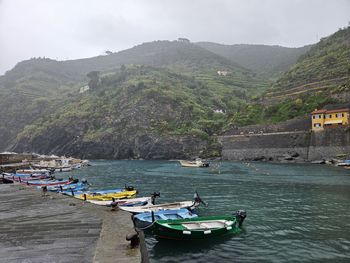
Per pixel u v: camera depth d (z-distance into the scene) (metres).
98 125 155.62
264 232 19.16
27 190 25.86
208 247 16.52
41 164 86.50
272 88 127.38
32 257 9.17
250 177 51.62
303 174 53.06
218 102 173.62
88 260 8.88
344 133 73.56
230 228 18.25
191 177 55.09
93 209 16.44
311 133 80.62
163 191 38.56
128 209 22.19
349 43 131.75
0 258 9.14
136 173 66.69
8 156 89.00
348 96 89.19
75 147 149.50
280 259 14.81
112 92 181.50
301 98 104.94
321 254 15.35
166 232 16.91
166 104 149.25
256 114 114.75
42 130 164.75
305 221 21.75
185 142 122.88
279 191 36.19
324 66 116.38
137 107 149.88
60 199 20.59
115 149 139.88
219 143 109.44
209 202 30.02
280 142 87.31
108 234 11.17
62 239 10.97
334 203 28.03
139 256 8.85
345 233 18.72
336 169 59.78
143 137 131.88
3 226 13.09
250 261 14.62
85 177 59.50
